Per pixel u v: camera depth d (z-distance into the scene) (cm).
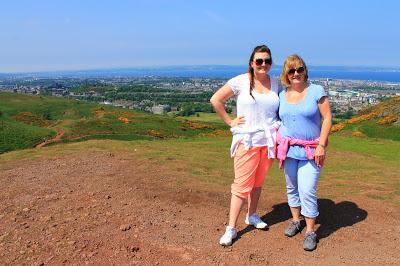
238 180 539
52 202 696
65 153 1120
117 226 591
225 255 514
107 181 797
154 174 843
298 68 506
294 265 499
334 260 511
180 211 647
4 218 643
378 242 561
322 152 517
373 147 1573
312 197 534
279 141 535
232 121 536
